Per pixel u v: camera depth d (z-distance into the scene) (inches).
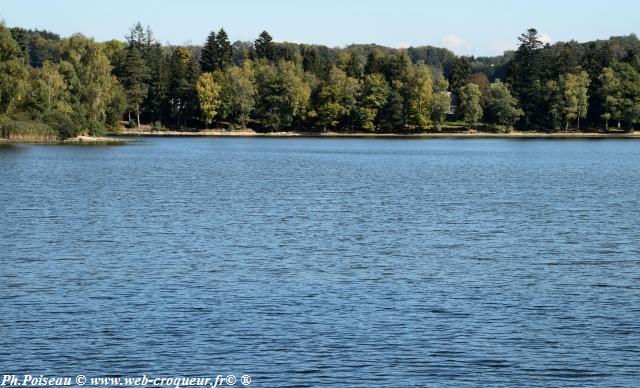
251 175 4859.7
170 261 2017.7
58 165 5147.6
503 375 1252.5
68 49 7352.4
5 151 6195.9
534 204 3388.3
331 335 1418.6
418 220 2844.5
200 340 1387.8
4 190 3661.4
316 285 1769.2
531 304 1626.5
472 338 1409.9
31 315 1513.3
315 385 1213.1
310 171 5260.8
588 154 7504.9
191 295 1668.3
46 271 1879.9
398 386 1210.6
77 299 1626.5
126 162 5629.9
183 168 5300.2
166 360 1300.4
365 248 2244.1
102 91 7500.0
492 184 4409.5
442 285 1785.2
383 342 1384.1
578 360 1312.7
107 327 1448.1
